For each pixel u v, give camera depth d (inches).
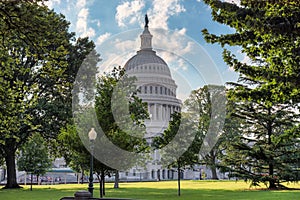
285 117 1392.7
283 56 606.9
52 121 1509.6
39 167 1706.4
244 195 1032.2
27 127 1508.4
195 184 1803.6
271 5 541.6
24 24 628.4
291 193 1061.8
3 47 782.5
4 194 1202.0
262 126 1467.8
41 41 678.5
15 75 1407.5
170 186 1630.2
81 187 1657.2
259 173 1455.5
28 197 1067.9
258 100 652.1
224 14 581.6
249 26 529.7
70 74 1485.0
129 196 1057.5
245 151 1328.7
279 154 1343.5
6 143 1549.0
